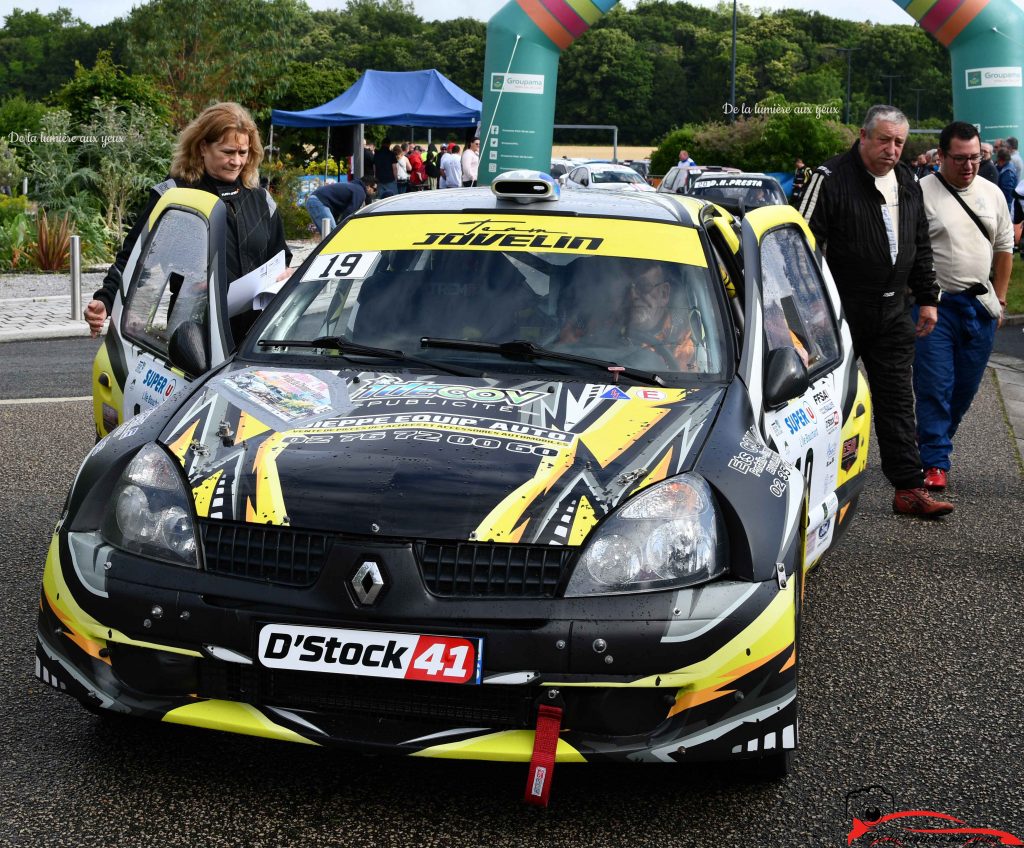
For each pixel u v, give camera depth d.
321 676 3.30
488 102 20.34
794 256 5.29
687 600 3.28
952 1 19.36
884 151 6.48
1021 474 8.04
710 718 3.28
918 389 7.39
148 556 3.45
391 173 30.61
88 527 3.64
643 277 4.38
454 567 3.26
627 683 3.22
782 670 3.36
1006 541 6.55
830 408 5.00
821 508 4.86
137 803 3.46
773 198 21.30
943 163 7.29
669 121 126.62
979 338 7.39
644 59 126.94
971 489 7.65
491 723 3.27
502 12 20.06
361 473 3.42
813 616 5.34
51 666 3.58
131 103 24.19
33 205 22.66
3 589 5.22
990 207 7.29
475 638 3.20
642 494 3.39
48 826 3.32
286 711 3.34
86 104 25.50
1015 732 4.15
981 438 9.12
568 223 4.66
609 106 125.19
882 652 4.91
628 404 3.83
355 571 3.25
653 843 3.32
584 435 3.63
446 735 3.25
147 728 3.93
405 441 3.56
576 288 4.34
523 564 3.26
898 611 5.42
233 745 3.84
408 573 3.24
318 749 3.82
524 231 4.62
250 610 3.29
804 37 134.12
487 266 4.46
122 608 3.41
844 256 6.67
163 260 5.02
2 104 33.81
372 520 3.29
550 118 20.45
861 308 6.73
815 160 47.34
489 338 4.21
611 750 3.24
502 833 3.35
